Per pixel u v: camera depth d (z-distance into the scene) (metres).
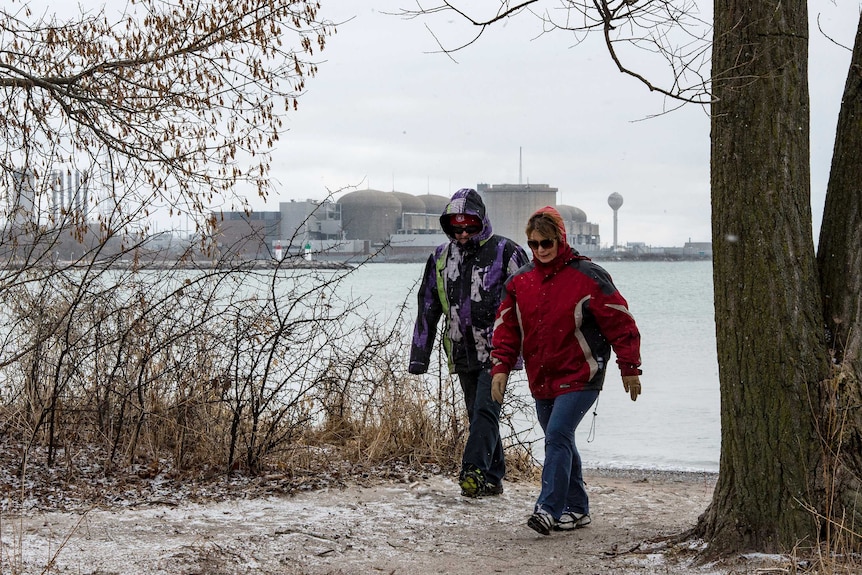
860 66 5.11
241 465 7.33
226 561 5.02
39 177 9.31
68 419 7.70
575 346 5.78
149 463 7.30
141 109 9.80
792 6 5.02
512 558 5.30
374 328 9.02
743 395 4.98
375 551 5.43
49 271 7.73
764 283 4.93
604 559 5.19
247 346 7.48
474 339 6.92
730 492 5.06
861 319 4.96
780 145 4.98
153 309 7.73
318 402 8.37
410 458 8.12
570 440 5.87
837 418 4.80
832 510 4.75
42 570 4.55
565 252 5.79
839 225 5.13
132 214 7.99
